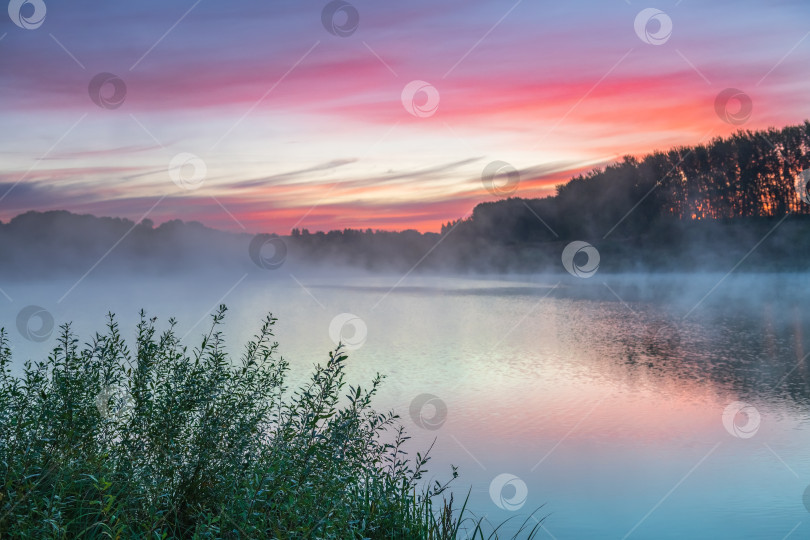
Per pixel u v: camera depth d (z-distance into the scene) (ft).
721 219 195.83
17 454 9.52
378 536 11.50
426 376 39.60
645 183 209.87
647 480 20.75
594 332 66.80
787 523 17.04
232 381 11.66
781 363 44.96
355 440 11.35
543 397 33.50
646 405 31.81
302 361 43.80
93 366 11.16
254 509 9.45
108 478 9.75
